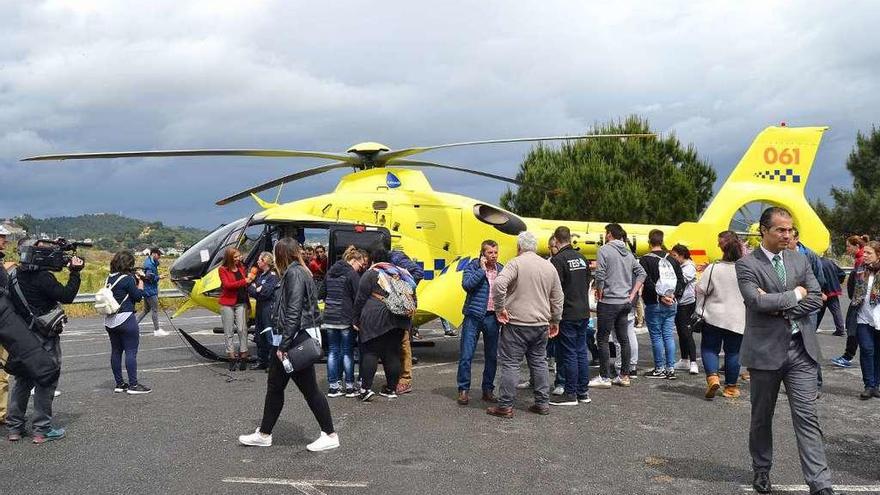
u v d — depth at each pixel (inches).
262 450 217.6
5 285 221.8
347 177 431.5
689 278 349.7
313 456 211.5
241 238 394.3
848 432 241.6
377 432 239.6
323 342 375.2
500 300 256.1
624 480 191.5
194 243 426.0
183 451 216.4
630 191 894.4
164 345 465.1
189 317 678.5
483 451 217.9
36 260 223.0
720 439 233.3
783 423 253.3
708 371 289.0
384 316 283.7
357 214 411.2
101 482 187.5
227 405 280.2
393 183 422.0
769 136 458.9
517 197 1002.7
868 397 291.4
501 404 261.6
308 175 461.4
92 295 691.4
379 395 301.3
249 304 386.3
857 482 190.1
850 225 1237.7
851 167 1318.9
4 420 247.9
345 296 299.0
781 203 454.0
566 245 291.4
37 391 225.5
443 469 199.8
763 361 177.5
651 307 340.2
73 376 347.3
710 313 287.9
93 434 236.5
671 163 941.2
